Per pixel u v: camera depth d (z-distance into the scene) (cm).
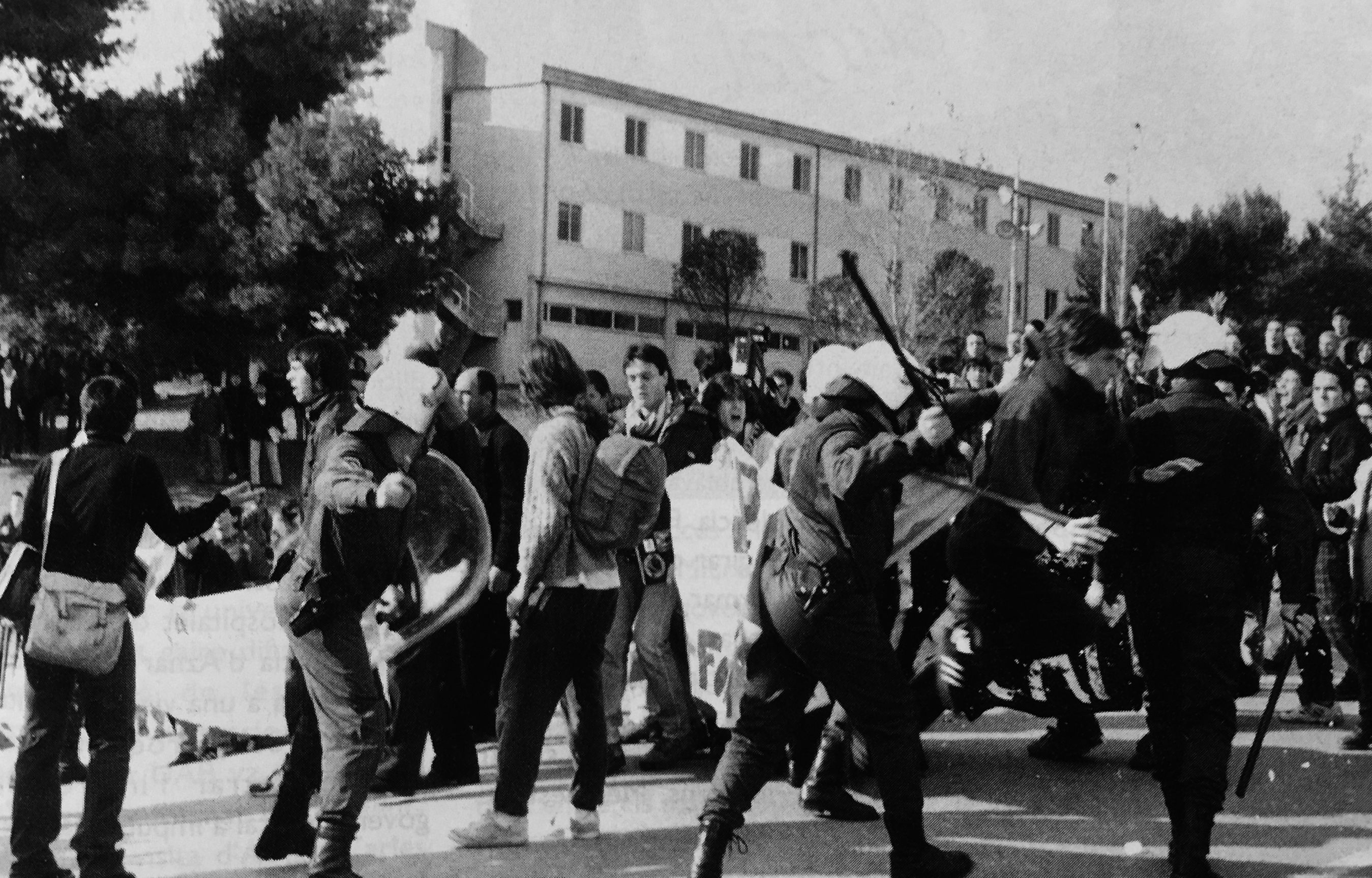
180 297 2461
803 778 591
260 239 2422
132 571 506
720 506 618
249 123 2709
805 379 472
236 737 712
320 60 2669
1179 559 469
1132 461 484
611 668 629
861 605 435
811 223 4619
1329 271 2828
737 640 606
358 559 449
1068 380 500
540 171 4128
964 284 3894
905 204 4081
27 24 2445
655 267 4347
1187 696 465
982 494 479
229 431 2173
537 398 512
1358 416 812
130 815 576
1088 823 535
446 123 4212
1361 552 665
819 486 432
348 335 2572
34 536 474
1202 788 452
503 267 4172
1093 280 4222
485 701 638
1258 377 1065
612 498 504
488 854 499
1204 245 3944
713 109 4409
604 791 566
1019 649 548
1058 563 551
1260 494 477
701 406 671
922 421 402
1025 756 654
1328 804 559
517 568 578
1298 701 785
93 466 473
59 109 2595
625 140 4275
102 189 2462
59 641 458
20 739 473
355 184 2492
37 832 468
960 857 446
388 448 460
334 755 451
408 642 534
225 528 962
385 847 509
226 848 516
